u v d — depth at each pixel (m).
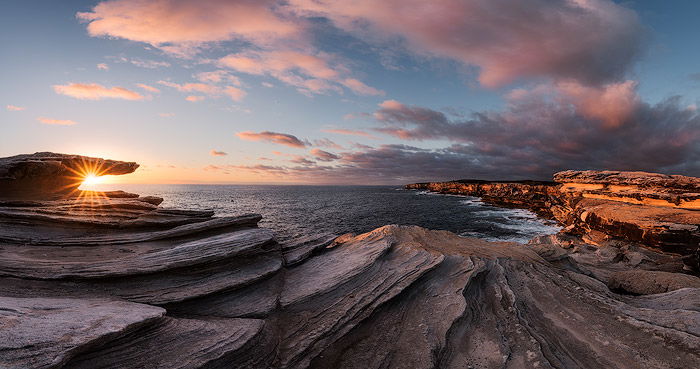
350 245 15.63
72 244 10.69
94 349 5.84
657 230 30.17
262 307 9.30
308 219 72.62
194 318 8.24
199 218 14.36
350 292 10.83
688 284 13.96
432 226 61.72
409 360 7.98
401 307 10.56
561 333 9.52
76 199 15.56
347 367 7.85
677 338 8.55
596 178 48.59
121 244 11.18
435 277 12.45
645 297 12.89
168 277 9.33
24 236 10.68
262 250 12.26
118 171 17.98
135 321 6.43
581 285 13.85
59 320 5.95
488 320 10.15
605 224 37.81
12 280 8.06
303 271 12.62
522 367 7.89
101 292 8.29
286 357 7.82
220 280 9.77
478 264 13.52
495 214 83.31
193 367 6.15
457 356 8.44
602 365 8.02
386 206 108.69
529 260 15.74
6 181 13.74
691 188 35.25
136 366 5.92
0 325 5.26
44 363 4.74
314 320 9.37
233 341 7.13
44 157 15.04
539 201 106.12
